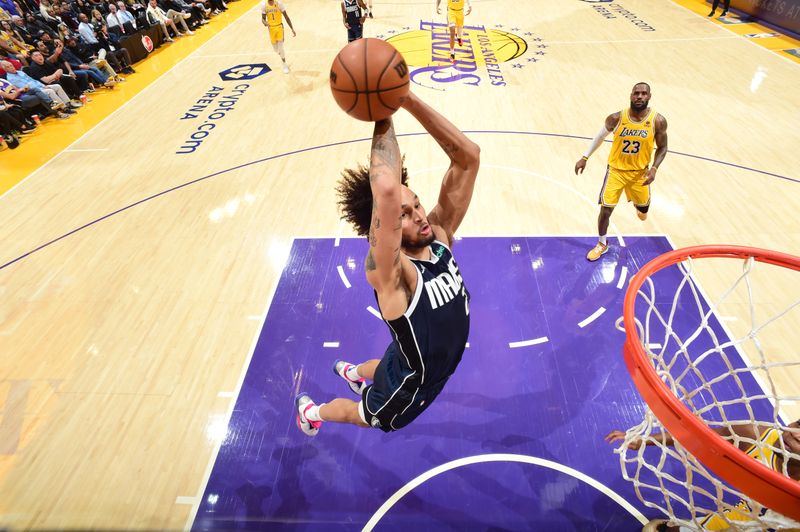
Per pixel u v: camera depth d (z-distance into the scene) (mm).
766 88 8156
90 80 9438
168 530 2930
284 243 5195
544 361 3852
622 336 4008
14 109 7746
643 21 11844
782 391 3508
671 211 5406
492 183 5957
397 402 2281
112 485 3158
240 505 3035
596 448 3268
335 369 3637
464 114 7668
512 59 9828
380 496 3059
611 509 2943
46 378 3883
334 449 3328
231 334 4199
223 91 9031
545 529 2873
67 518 2998
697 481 3029
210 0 13742
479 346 3982
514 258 4836
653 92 8172
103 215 5801
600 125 7230
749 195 5613
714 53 9727
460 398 3613
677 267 4625
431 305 1919
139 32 10789
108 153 7172
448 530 2883
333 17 13016
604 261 4762
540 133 7051
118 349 4109
